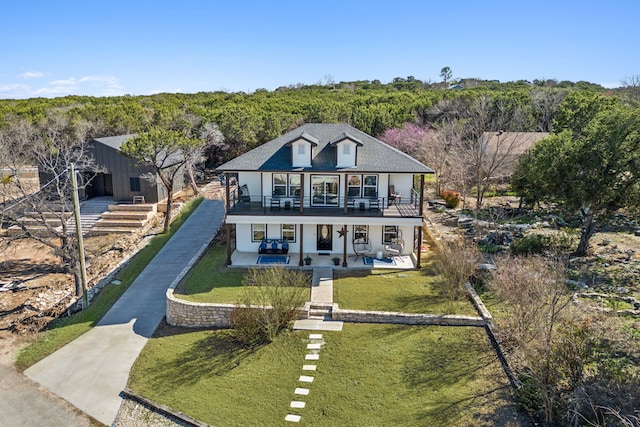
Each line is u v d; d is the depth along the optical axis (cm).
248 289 2284
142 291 2586
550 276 1816
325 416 1537
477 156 3950
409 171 2572
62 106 6819
